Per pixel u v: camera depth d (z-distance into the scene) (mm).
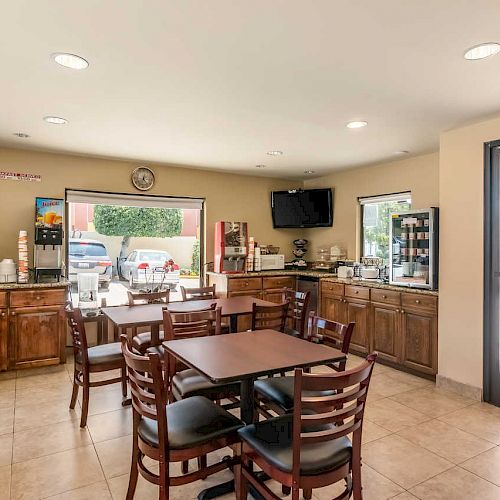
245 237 5504
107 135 3756
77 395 3188
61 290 4023
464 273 3430
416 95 2736
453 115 3145
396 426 2848
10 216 4293
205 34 1940
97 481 2166
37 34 1936
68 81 2504
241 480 1820
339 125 3428
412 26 1862
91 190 4746
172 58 2195
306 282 5434
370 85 2570
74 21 1821
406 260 4285
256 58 2197
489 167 3252
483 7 1700
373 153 4473
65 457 2398
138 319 3025
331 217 5805
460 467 2330
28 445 2535
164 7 1710
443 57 2174
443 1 1661
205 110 3053
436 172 4438
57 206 4277
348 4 1688
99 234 4945
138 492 2084
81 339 2807
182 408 2002
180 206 5387
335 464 1571
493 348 3240
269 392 2357
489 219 3250
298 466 1484
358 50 2100
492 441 2639
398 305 4105
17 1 1663
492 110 3025
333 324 2490
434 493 2086
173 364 2572
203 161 4938
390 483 2168
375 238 5297
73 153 4496
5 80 2486
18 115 3166
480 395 3311
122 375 3211
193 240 5617
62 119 3264
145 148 4258
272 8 1719
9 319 3787
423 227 4070
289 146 4168
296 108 3008
